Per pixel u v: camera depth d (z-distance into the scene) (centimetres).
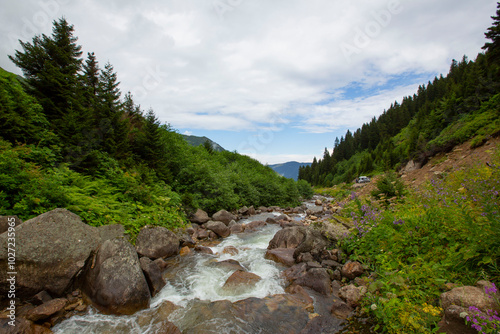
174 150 1686
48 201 626
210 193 1588
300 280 553
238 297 516
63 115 1024
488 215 346
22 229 464
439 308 316
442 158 1739
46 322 407
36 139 863
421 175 1670
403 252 477
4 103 809
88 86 1459
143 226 818
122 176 1012
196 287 561
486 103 2048
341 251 645
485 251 358
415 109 10144
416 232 484
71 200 679
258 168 4034
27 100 913
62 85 1072
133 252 534
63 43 1253
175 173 1623
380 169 5719
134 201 982
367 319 395
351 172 7781
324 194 6006
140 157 1392
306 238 718
